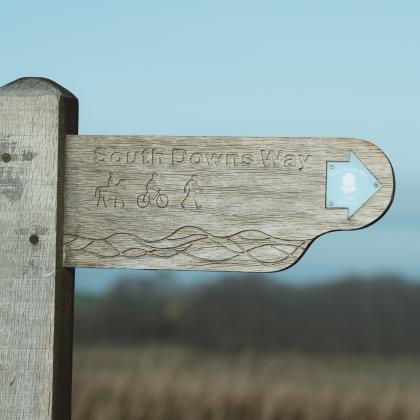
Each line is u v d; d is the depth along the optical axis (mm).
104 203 3637
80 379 12555
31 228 3631
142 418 11078
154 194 3611
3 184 3652
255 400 12070
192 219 3586
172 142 3613
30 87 3688
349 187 3504
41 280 3621
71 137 3670
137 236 3613
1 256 3639
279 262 3539
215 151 3586
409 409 12188
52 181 3631
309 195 3525
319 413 12055
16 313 3631
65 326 3713
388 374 20141
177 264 3586
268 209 3545
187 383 12492
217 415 11484
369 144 3498
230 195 3568
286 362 23438
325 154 3521
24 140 3652
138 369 14172
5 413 3627
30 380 3621
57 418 3664
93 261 3631
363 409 12281
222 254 3564
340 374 18625
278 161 3549
